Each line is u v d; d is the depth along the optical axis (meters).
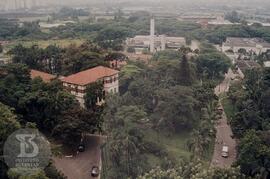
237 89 161.00
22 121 100.12
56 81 118.12
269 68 148.50
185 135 126.44
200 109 136.38
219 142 123.56
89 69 141.00
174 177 82.50
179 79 156.75
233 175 85.81
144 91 137.50
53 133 98.50
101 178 88.44
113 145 92.88
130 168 90.19
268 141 99.38
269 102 126.19
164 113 124.81
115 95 124.44
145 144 104.38
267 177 94.38
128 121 105.31
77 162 94.19
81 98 125.69
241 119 119.69
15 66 117.25
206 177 82.50
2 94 104.00
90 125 100.50
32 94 104.56
